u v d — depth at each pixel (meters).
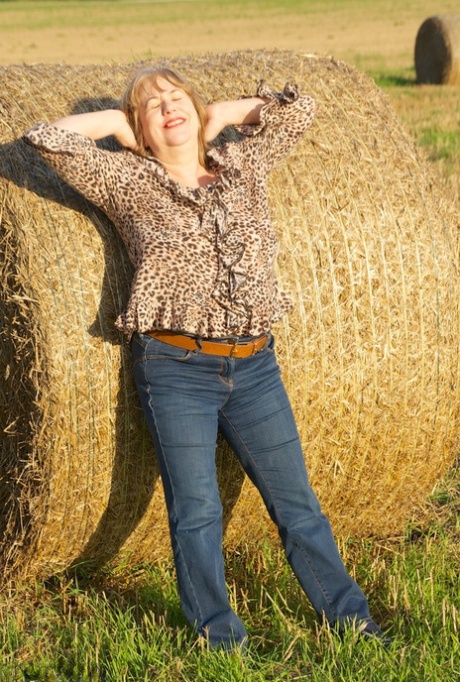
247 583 4.48
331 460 4.53
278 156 4.21
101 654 3.85
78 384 3.96
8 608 4.23
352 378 4.41
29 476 4.10
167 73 4.02
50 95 4.46
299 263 4.30
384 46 36.03
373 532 4.96
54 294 3.93
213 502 3.81
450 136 14.30
